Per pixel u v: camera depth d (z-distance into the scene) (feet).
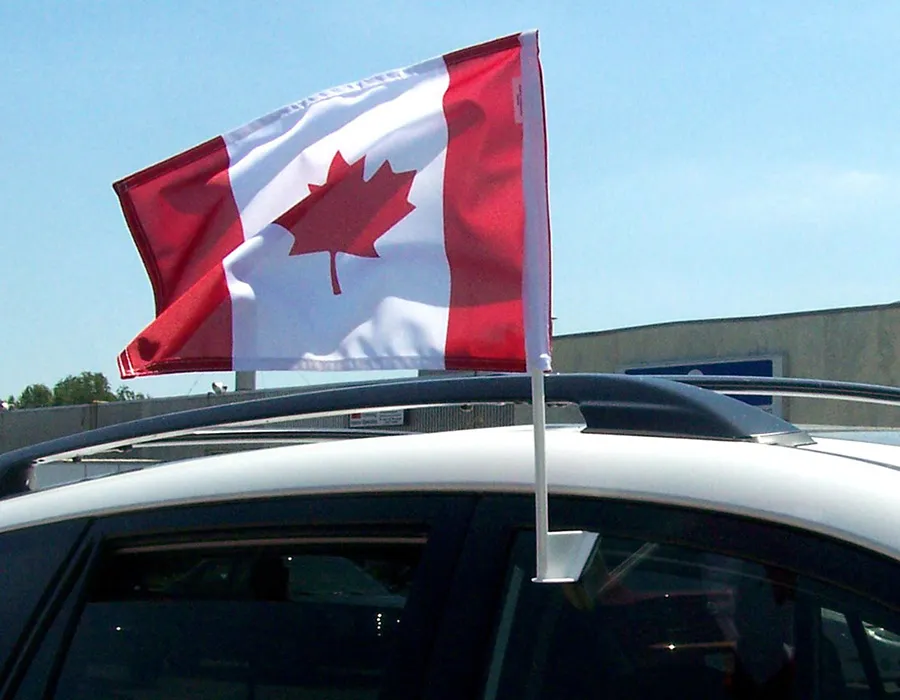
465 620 6.55
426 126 7.61
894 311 66.54
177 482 8.19
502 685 6.36
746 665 5.91
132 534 8.21
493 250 7.28
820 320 69.05
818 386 9.64
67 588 8.38
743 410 7.04
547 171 7.23
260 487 7.73
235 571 7.72
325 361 7.62
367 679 6.84
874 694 5.50
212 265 8.18
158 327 7.82
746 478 6.12
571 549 6.28
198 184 8.20
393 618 6.87
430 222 7.52
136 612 8.03
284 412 8.53
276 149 8.14
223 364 7.80
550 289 7.07
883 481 5.90
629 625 6.25
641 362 75.61
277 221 7.87
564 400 7.57
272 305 7.79
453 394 8.09
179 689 7.68
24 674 8.26
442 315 7.41
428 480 7.06
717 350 72.49
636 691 6.14
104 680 7.97
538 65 7.33
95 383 186.91
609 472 6.52
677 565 6.17
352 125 7.91
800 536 5.82
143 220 8.28
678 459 6.40
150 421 9.14
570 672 6.29
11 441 118.32
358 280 7.66
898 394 9.66
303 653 7.23
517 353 7.20
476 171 7.41
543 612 6.44
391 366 7.50
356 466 7.42
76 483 9.11
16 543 8.75
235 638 7.57
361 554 7.14
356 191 7.75
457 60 7.61
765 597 5.89
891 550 5.51
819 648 5.70
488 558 6.63
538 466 6.29
